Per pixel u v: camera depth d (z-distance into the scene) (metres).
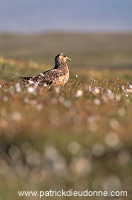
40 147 11.43
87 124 13.13
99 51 149.38
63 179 10.51
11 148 11.47
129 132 12.74
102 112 15.05
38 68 43.25
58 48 159.25
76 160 10.81
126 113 15.29
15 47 158.00
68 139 11.77
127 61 120.19
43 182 10.41
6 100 16.02
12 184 10.23
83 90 19.83
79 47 165.62
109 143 11.66
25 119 13.41
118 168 10.77
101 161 11.09
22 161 11.12
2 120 13.22
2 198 9.60
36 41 185.12
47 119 13.50
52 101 16.03
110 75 47.97
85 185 10.30
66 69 22.14
